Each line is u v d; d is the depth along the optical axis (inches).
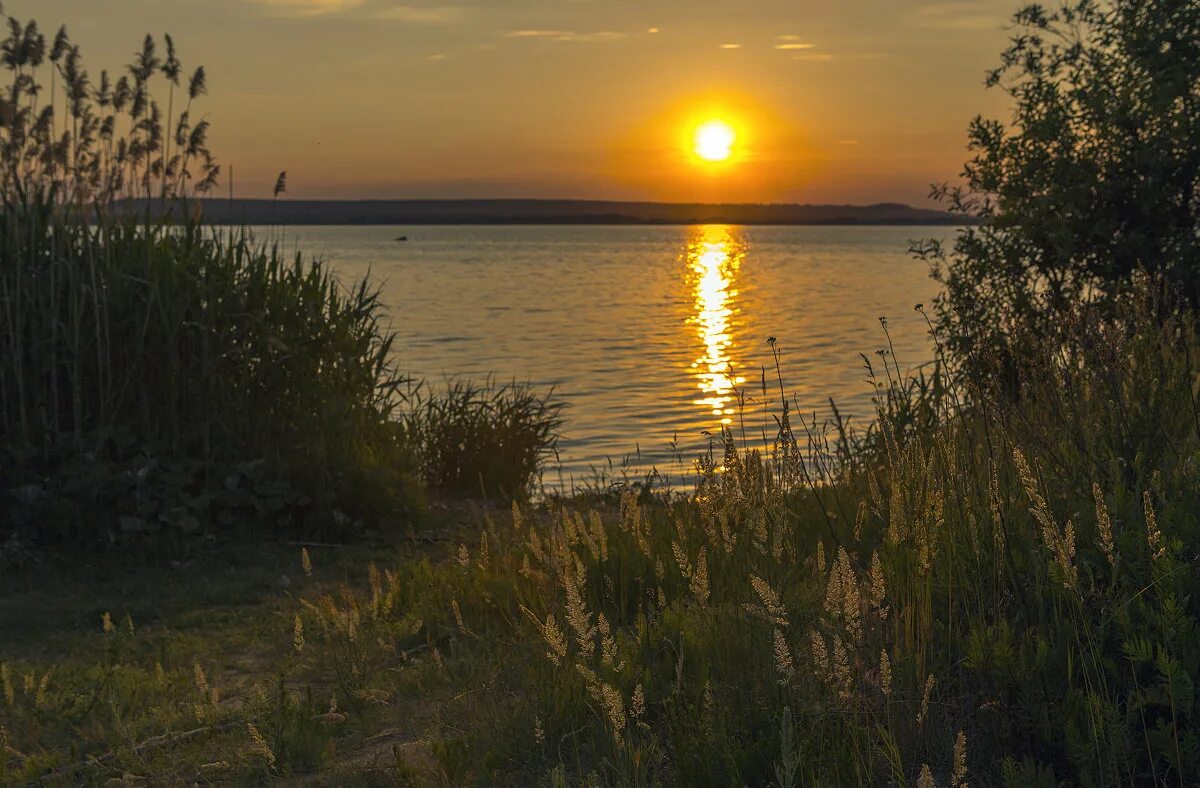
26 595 303.7
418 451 483.8
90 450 350.3
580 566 189.0
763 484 192.9
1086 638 144.6
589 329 1653.5
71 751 184.2
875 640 162.9
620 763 145.6
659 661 190.4
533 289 2787.9
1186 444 176.9
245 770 177.8
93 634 273.0
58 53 376.5
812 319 1834.4
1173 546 138.6
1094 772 129.5
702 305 2225.6
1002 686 143.5
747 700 157.0
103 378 357.4
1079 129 470.9
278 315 390.9
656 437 729.6
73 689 226.8
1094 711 130.7
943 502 173.8
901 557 172.4
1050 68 484.7
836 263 5054.1
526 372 1108.5
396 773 168.7
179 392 366.0
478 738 175.6
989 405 203.5
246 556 350.3
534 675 190.2
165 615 291.4
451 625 249.6
